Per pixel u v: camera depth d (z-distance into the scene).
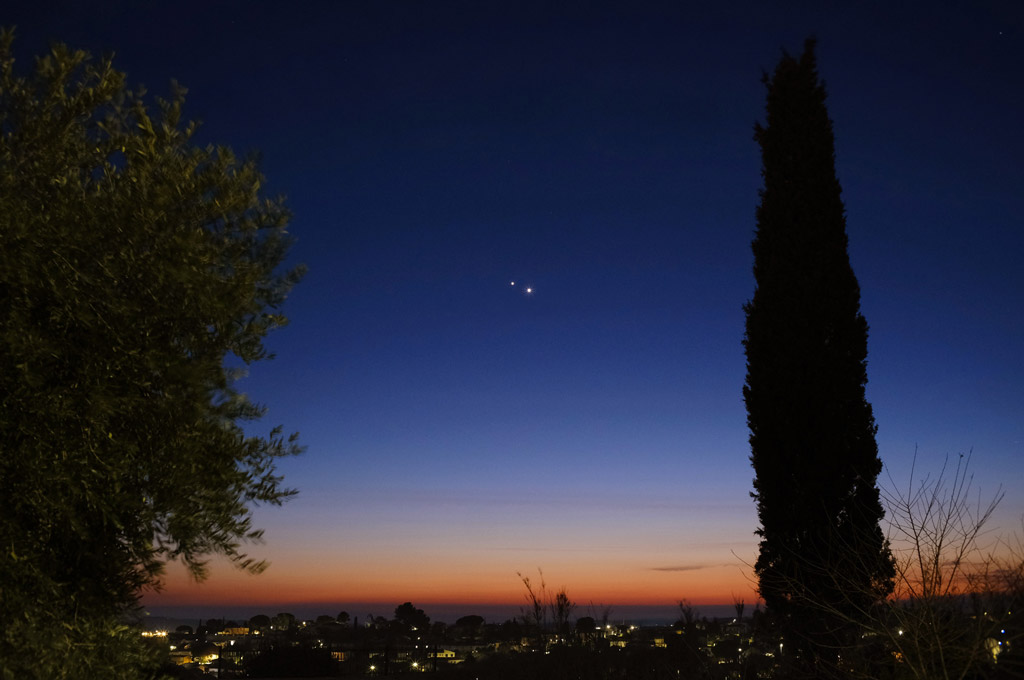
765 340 10.26
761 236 10.75
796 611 8.66
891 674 6.27
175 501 4.17
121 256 4.03
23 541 3.85
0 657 3.83
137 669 4.38
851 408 9.79
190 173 4.40
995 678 5.45
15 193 4.04
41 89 4.32
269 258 4.64
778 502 9.62
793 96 10.88
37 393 3.81
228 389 4.34
